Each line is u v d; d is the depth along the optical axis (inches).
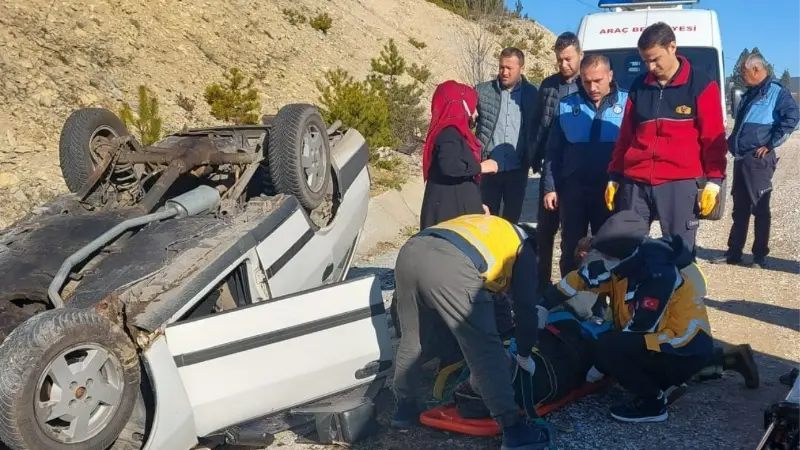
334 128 269.9
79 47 470.0
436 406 183.2
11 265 166.1
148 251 170.7
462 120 203.2
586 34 382.9
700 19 368.8
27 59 424.8
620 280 176.9
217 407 158.6
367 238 369.1
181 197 189.9
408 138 605.9
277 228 191.8
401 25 1012.5
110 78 462.9
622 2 396.5
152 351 149.8
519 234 160.1
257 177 231.3
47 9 479.2
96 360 141.4
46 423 135.3
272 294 185.9
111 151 203.5
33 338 133.0
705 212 200.1
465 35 1012.5
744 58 319.0
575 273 178.9
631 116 208.4
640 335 170.7
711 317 249.6
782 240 373.7
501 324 186.4
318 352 174.1
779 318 248.7
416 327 164.9
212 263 167.0
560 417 178.5
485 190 261.7
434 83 871.1
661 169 201.5
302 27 751.7
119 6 539.2
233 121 492.7
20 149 362.0
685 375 173.0
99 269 166.6
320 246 216.4
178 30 573.9
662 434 168.4
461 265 151.3
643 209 208.2
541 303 181.0
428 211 211.2
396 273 161.3
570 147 230.2
